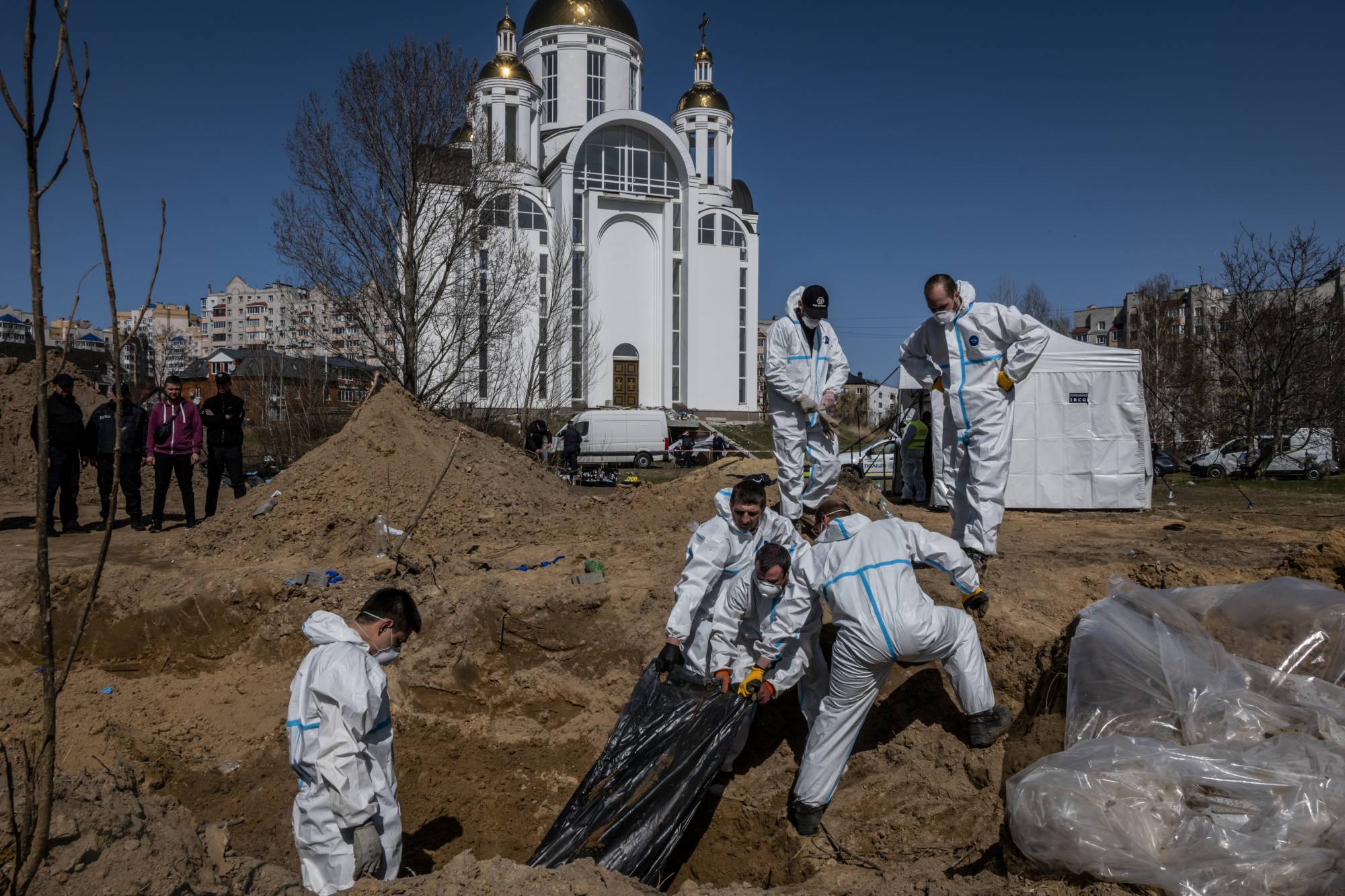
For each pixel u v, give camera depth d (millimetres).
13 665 7469
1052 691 4590
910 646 4480
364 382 22219
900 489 14984
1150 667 3990
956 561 4703
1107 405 13383
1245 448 25875
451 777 6406
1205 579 6312
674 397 48625
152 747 6516
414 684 6996
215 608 7473
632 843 4734
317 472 9500
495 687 6871
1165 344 34938
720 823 5418
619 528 9172
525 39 50312
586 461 29922
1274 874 2916
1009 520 12172
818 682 5344
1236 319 27516
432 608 7305
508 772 6383
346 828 3885
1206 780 3262
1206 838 3068
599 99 50062
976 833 4371
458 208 23844
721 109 50938
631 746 5188
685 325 47656
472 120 24078
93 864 3123
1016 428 13602
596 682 6645
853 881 4285
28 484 13547
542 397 28938
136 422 10312
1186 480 23094
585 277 44906
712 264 47969
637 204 46469
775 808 5262
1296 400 26797
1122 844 3125
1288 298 26438
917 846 4531
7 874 2930
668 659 5203
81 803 3330
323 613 4098
